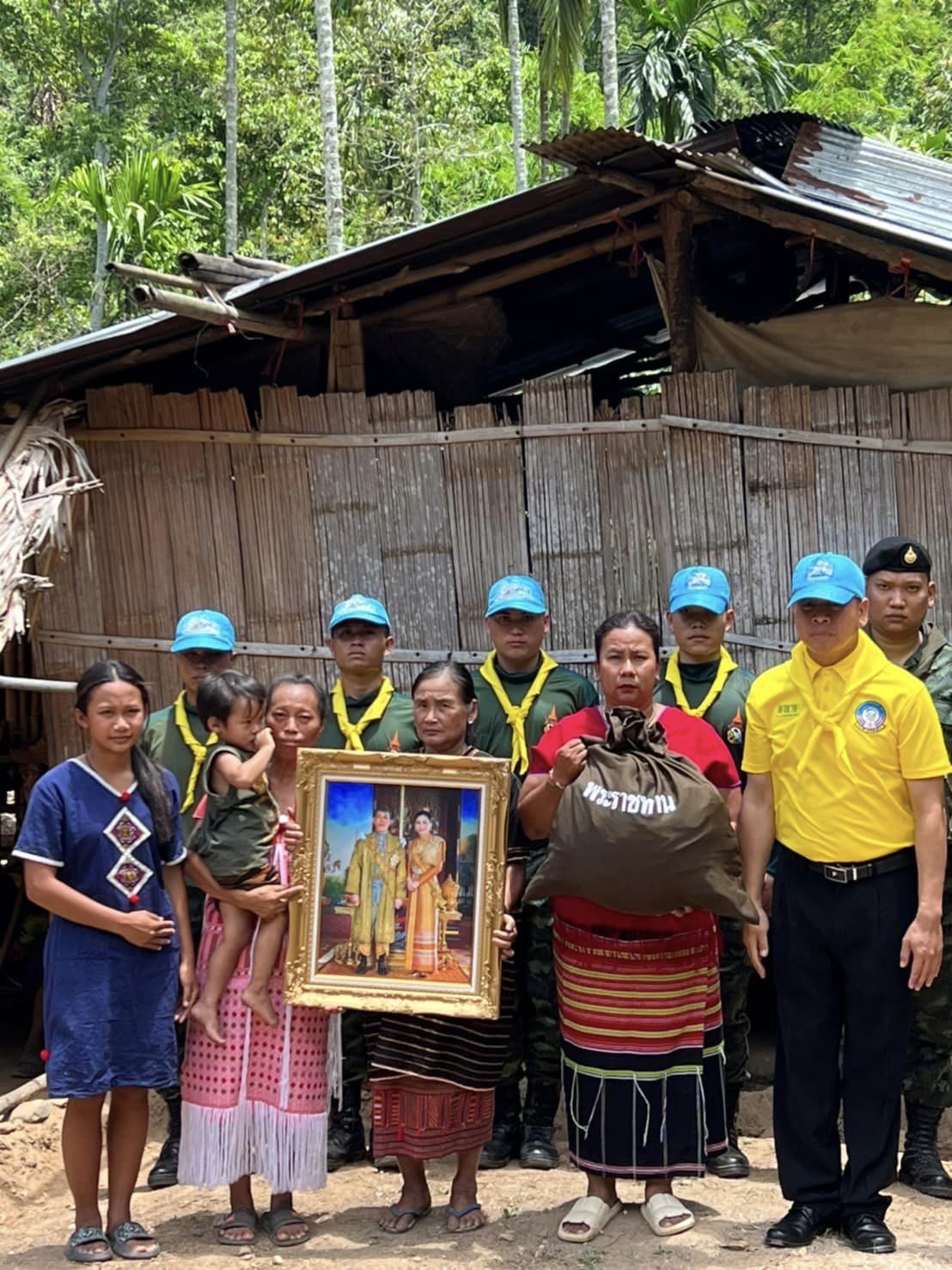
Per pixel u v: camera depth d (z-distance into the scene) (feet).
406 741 17.37
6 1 89.97
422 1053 14.58
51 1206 16.93
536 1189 16.12
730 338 21.81
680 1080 14.65
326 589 22.52
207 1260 14.26
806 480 20.93
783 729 14.61
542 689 17.81
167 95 92.94
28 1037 24.63
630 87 77.92
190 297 20.59
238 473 22.86
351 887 14.61
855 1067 14.26
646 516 21.39
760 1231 14.64
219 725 14.90
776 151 23.18
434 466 22.12
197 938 17.13
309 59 88.12
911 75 117.91
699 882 13.74
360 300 22.59
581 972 14.69
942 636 16.42
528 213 21.06
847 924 14.11
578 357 30.94
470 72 91.81
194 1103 14.83
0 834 29.30
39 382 23.21
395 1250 14.40
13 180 89.30
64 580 23.30
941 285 23.58
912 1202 15.49
